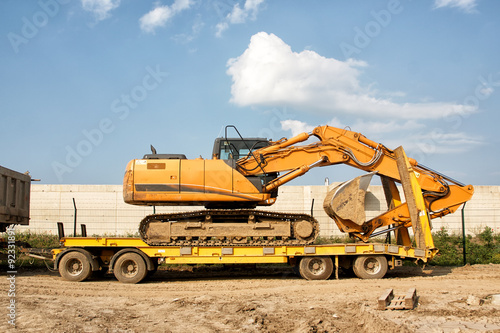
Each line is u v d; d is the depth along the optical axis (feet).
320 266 38.93
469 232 70.03
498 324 21.84
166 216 38.32
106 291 33.63
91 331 21.76
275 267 48.57
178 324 23.31
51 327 22.16
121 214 66.44
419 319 22.86
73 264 38.47
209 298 29.14
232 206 40.11
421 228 39.17
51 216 68.59
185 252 37.86
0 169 39.75
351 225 40.01
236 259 38.19
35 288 34.14
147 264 37.96
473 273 42.78
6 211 40.73
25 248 42.24
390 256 40.19
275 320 23.94
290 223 38.81
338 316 24.63
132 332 21.85
